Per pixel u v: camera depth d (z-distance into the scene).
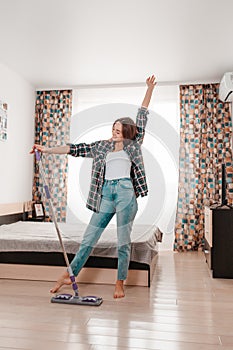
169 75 4.92
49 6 3.22
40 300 2.70
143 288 3.09
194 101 5.19
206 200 5.07
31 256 3.30
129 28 3.62
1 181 4.61
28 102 5.38
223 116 5.11
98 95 5.29
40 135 5.56
